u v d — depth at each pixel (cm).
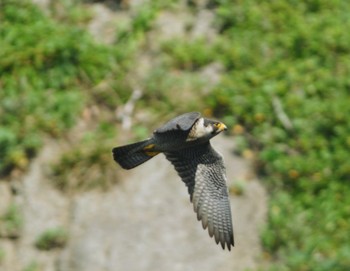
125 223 1540
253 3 1852
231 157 1623
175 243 1517
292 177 1611
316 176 1616
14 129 1642
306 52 1783
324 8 1861
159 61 1756
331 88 1730
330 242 1544
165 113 1677
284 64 1759
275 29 1816
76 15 1819
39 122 1656
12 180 1599
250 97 1700
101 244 1518
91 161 1603
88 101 1697
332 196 1595
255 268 1506
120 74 1731
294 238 1543
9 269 1512
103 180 1591
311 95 1722
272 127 1672
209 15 1834
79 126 1669
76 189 1588
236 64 1759
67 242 1535
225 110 1686
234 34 1805
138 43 1788
